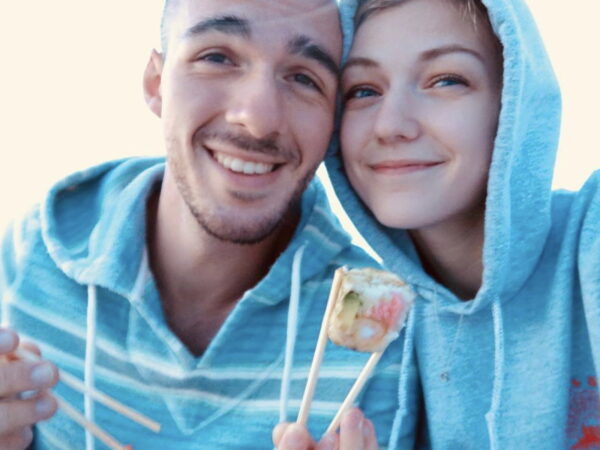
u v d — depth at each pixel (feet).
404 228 1.26
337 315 1.06
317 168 1.37
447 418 1.27
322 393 1.35
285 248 1.45
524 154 1.21
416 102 1.20
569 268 1.20
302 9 1.28
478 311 1.26
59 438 1.38
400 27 1.20
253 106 1.27
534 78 1.19
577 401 1.21
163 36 1.39
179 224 1.39
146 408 1.36
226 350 1.36
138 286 1.37
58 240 1.46
